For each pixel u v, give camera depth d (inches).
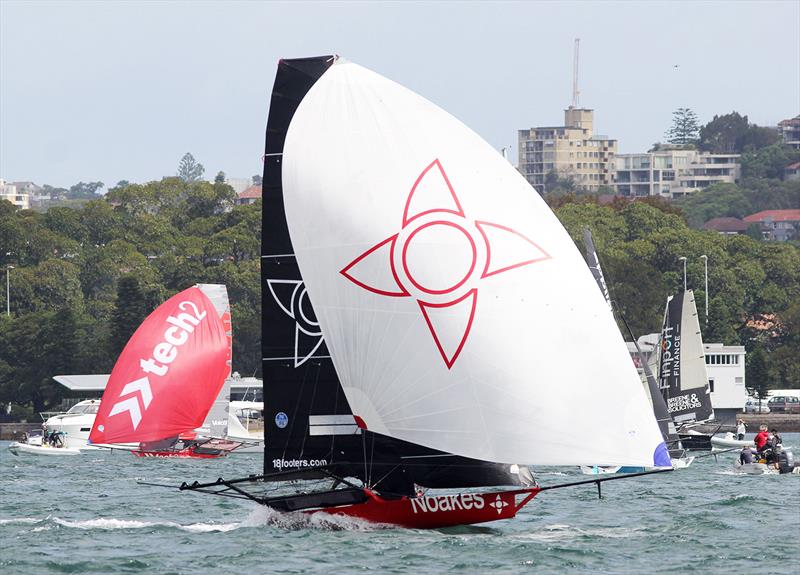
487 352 4426.7
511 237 4485.7
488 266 4458.7
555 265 4475.9
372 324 4530.0
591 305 4453.7
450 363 4448.8
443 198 4507.9
